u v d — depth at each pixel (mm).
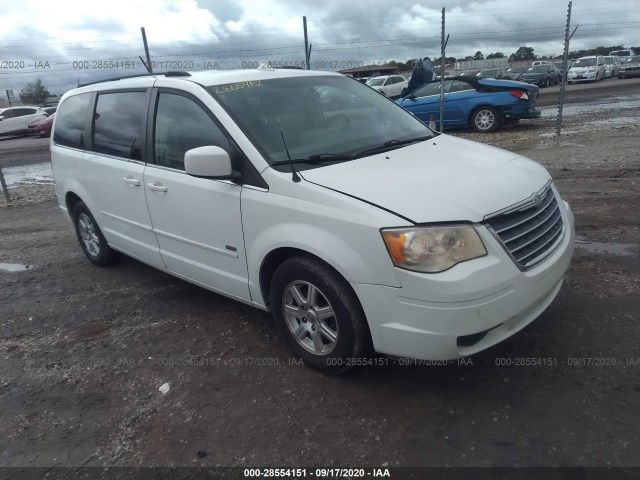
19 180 11805
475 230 2607
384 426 2711
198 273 3809
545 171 3508
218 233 3459
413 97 14109
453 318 2531
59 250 6141
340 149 3398
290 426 2766
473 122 13305
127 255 5051
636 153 8688
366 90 4410
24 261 5824
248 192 3172
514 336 3402
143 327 3998
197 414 2922
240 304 4250
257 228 3154
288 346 3357
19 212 8391
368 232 2635
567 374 2988
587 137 10875
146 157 3982
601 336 3316
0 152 18266
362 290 2707
